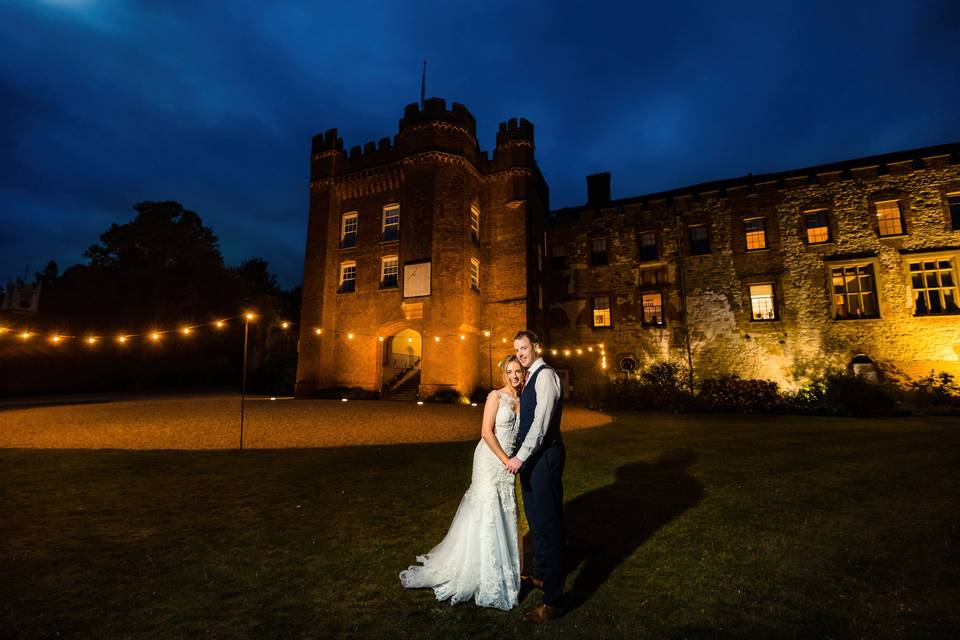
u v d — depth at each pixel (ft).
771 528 13.15
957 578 9.84
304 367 76.74
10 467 21.53
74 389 86.38
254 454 25.35
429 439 32.27
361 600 9.25
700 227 77.10
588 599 9.24
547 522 8.86
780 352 69.15
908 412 49.11
